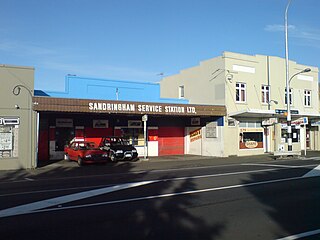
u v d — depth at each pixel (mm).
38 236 6254
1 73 18875
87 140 26172
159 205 8812
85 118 26219
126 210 8273
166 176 14945
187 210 8258
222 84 28141
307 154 29438
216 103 28734
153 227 6805
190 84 31922
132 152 23312
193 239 6051
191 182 12891
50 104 20016
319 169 16828
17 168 18984
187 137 31141
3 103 18812
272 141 31188
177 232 6469
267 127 30875
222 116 27578
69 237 6184
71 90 25719
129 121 28125
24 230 6641
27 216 7750
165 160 24391
